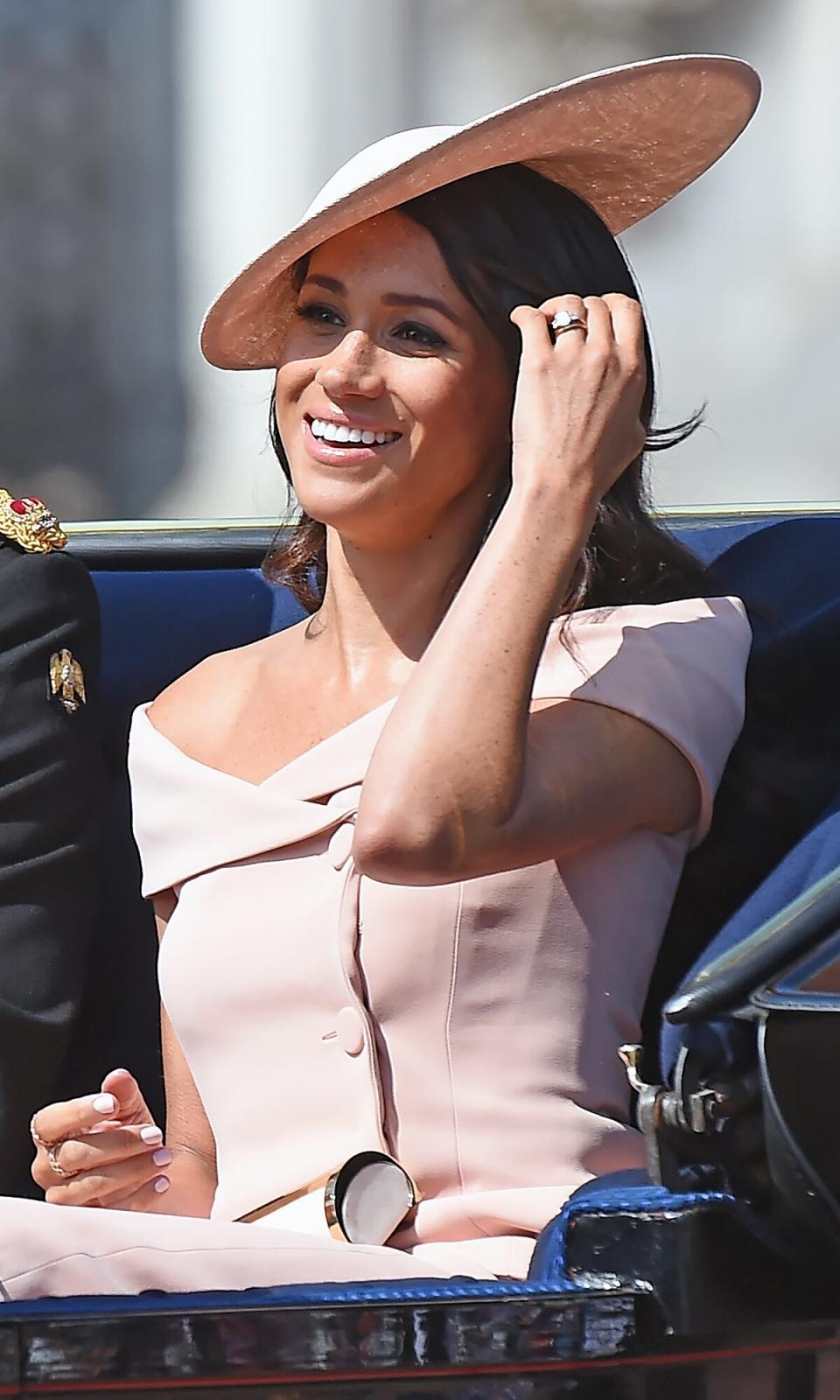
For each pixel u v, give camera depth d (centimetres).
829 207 2261
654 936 793
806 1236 600
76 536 1021
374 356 787
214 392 2489
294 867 790
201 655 972
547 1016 760
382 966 758
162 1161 748
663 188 851
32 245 2469
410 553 818
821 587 888
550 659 783
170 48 2442
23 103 2469
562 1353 582
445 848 710
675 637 801
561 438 747
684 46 2267
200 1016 792
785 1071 598
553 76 2297
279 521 1040
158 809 824
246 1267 646
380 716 798
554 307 771
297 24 2375
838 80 2242
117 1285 634
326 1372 574
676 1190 608
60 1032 876
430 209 788
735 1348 593
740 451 2280
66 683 909
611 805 759
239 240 2469
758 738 836
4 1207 640
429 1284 608
